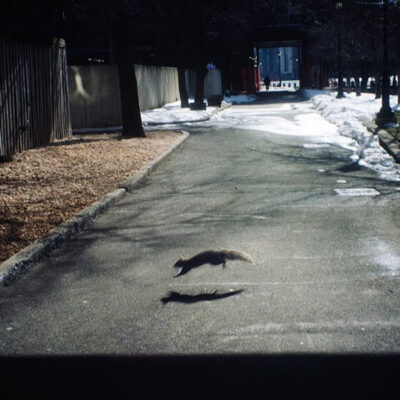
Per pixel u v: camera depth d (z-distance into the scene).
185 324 4.55
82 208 8.41
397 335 4.25
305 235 7.15
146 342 4.24
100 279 5.73
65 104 17.83
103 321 4.67
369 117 22.92
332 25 42.88
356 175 11.43
